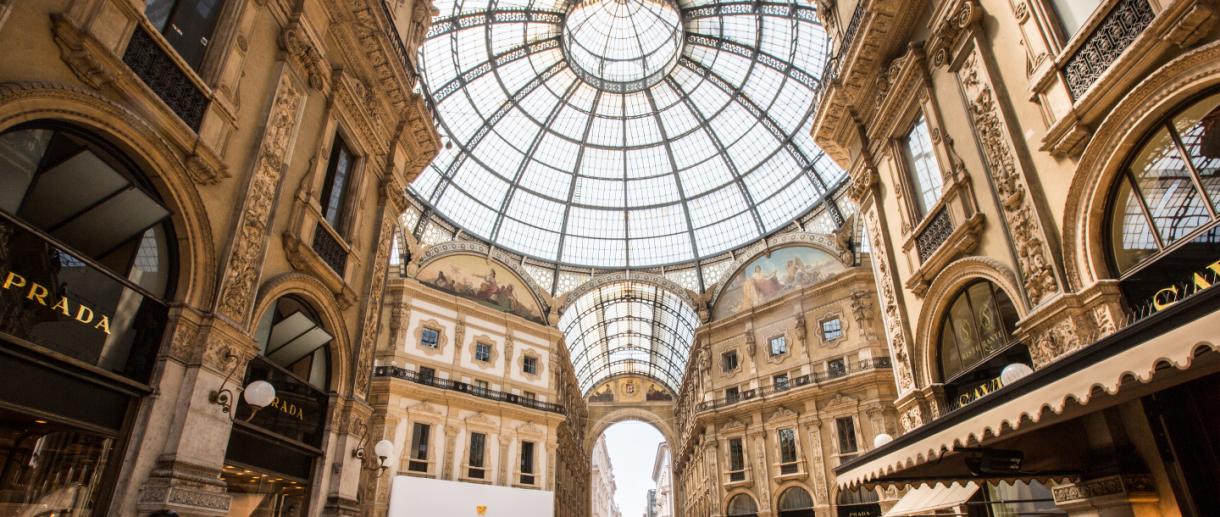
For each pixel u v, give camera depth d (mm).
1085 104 7090
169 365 6805
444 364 29953
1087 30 7133
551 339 35625
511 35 31328
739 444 31609
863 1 12266
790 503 28406
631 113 37094
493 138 34125
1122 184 6887
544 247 37875
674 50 34094
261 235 8562
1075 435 7316
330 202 11539
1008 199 8391
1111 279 6805
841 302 30312
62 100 5668
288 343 9969
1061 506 7359
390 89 13148
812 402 28969
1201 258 5824
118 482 6188
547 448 32094
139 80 6406
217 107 7805
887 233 12500
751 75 32688
